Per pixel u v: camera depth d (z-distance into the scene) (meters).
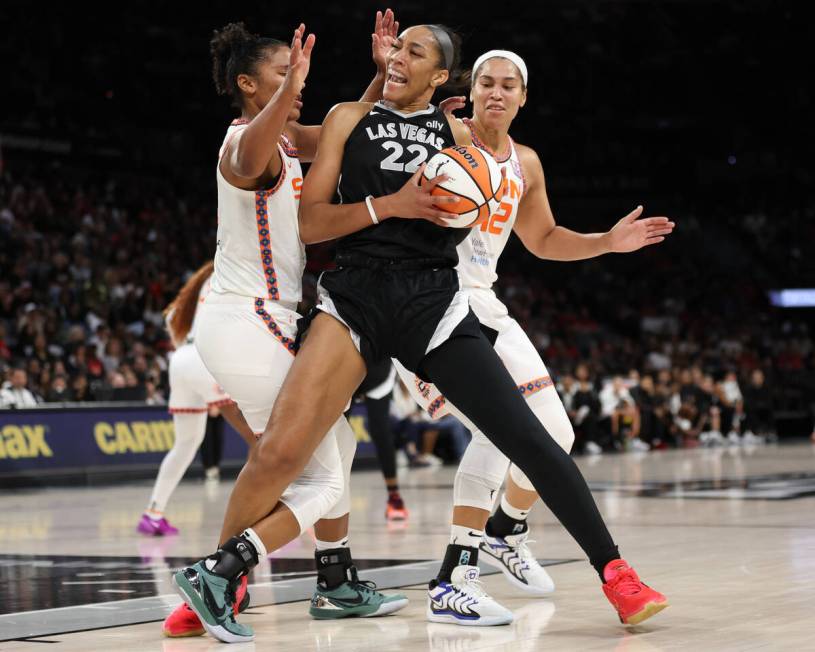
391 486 8.56
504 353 4.76
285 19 26.19
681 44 29.36
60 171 24.91
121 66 26.16
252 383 4.21
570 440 4.85
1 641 3.90
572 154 31.36
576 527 4.03
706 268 31.88
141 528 7.92
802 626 3.91
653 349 25.55
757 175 32.12
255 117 4.06
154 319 19.11
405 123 4.21
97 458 13.95
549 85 29.75
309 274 24.62
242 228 4.23
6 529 8.38
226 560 3.90
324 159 4.15
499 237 4.79
